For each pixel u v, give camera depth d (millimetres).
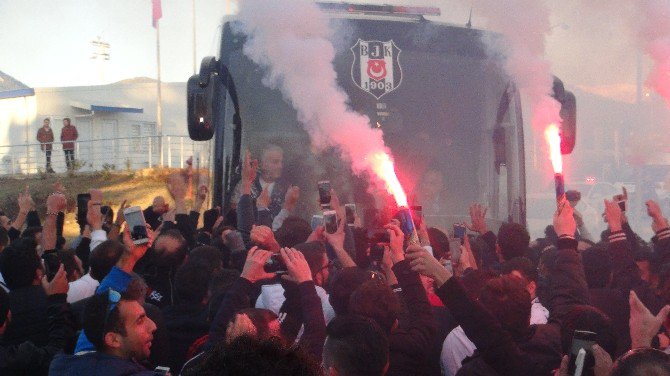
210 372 1572
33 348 3701
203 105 6531
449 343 3621
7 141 30484
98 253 4363
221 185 6555
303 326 3375
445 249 4863
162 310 4141
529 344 3205
